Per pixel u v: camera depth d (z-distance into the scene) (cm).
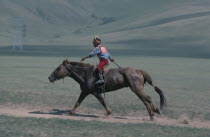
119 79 1317
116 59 6600
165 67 4725
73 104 1638
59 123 1165
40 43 17975
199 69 4488
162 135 1039
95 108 1562
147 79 1325
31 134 985
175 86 2544
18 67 4109
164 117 1427
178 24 18338
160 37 15862
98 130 1074
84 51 10594
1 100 1688
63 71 1374
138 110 1530
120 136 1005
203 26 16812
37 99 1741
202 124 1320
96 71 1333
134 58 7194
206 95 2066
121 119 1338
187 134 1068
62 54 8450
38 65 4500
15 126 1089
